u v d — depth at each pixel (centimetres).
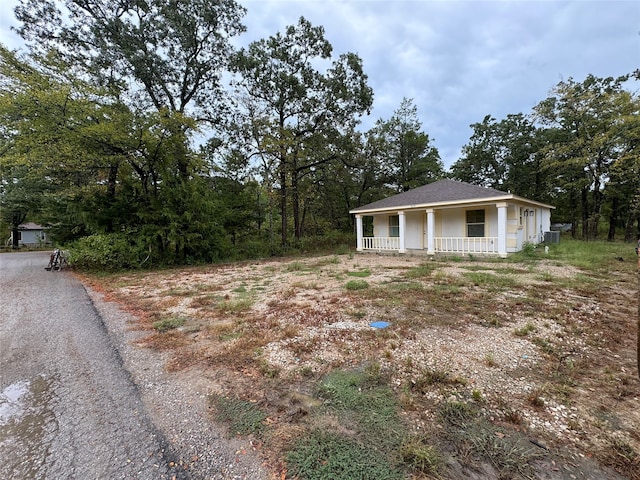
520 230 1208
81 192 1350
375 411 228
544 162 1827
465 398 240
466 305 491
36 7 1141
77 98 1029
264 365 311
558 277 688
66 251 1195
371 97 1705
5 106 919
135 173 1366
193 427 219
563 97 1672
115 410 243
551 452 181
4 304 602
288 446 196
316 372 293
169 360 334
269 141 1495
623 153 1573
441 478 165
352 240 2209
